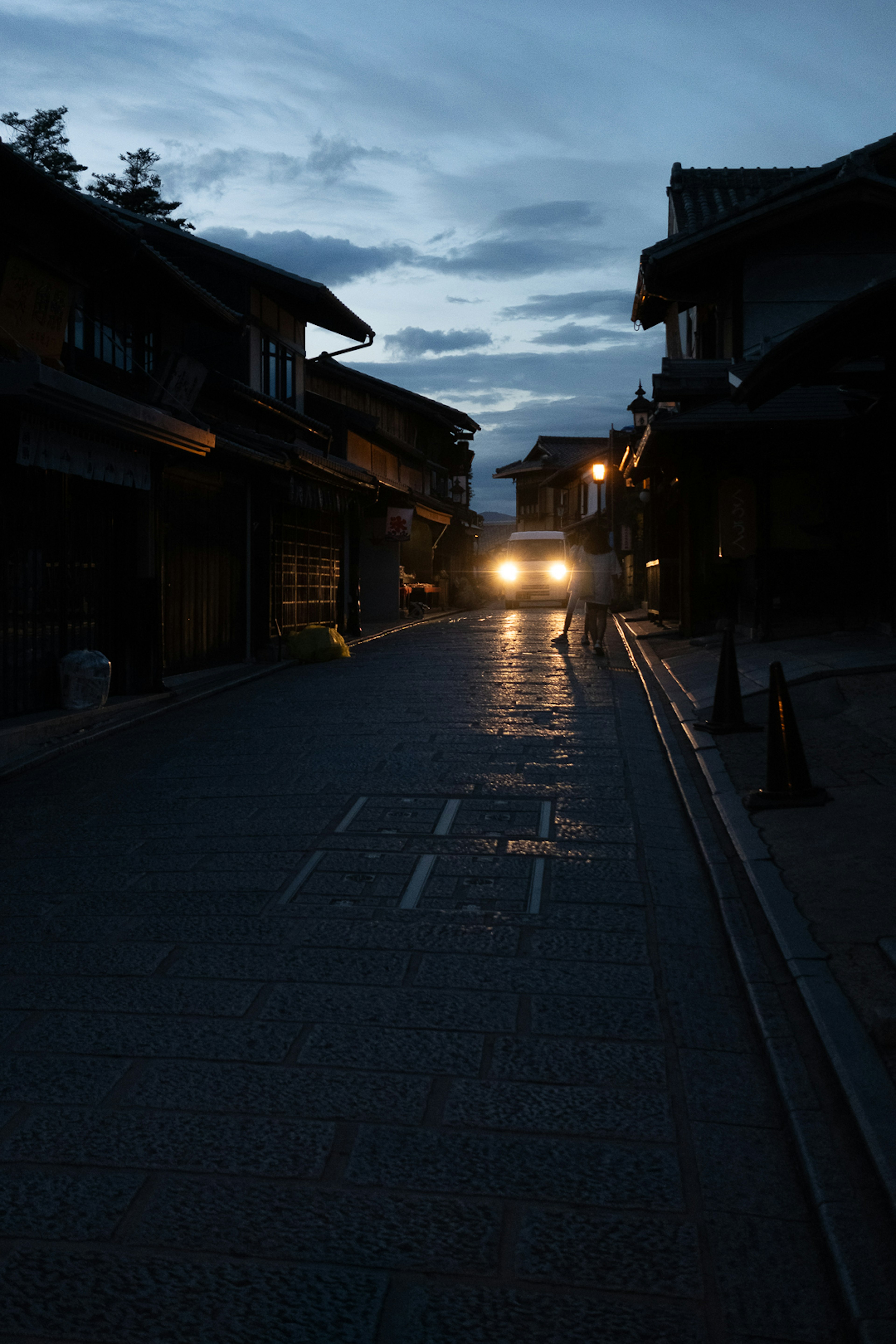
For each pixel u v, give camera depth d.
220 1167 2.97
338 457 26.70
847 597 14.25
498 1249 2.62
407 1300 2.46
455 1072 3.49
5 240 9.22
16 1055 3.65
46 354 9.86
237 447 13.73
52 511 10.26
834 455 14.22
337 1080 3.44
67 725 9.76
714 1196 2.83
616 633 20.91
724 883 5.23
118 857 6.02
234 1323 2.39
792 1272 2.54
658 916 4.91
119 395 11.19
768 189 19.61
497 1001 4.03
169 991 4.14
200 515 13.98
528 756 8.28
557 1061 3.57
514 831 6.29
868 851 5.34
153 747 9.32
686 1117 3.22
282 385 20.55
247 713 10.95
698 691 10.95
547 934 4.70
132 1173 2.95
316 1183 2.90
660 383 14.72
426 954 4.48
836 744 7.64
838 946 4.20
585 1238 2.66
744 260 15.57
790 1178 2.92
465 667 14.46
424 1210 2.78
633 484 21.92
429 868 5.62
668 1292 2.47
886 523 12.94
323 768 8.05
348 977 4.25
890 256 15.42
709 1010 3.96
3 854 6.20
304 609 18.50
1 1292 2.49
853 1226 2.61
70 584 10.68
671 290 16.69
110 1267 2.57
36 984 4.25
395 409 35.06
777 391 9.81
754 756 7.75
